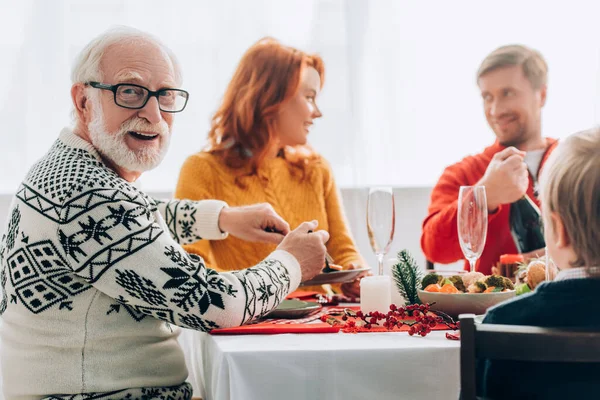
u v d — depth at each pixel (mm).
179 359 1493
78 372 1367
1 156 3125
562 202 1106
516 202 2594
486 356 1038
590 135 1125
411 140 3373
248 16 3254
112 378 1387
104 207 1323
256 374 1217
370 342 1293
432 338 1332
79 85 1512
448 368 1236
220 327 1351
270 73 2545
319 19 3314
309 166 2602
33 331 1371
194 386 2004
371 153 3361
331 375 1227
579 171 1096
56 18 3143
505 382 1114
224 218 1888
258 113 2533
